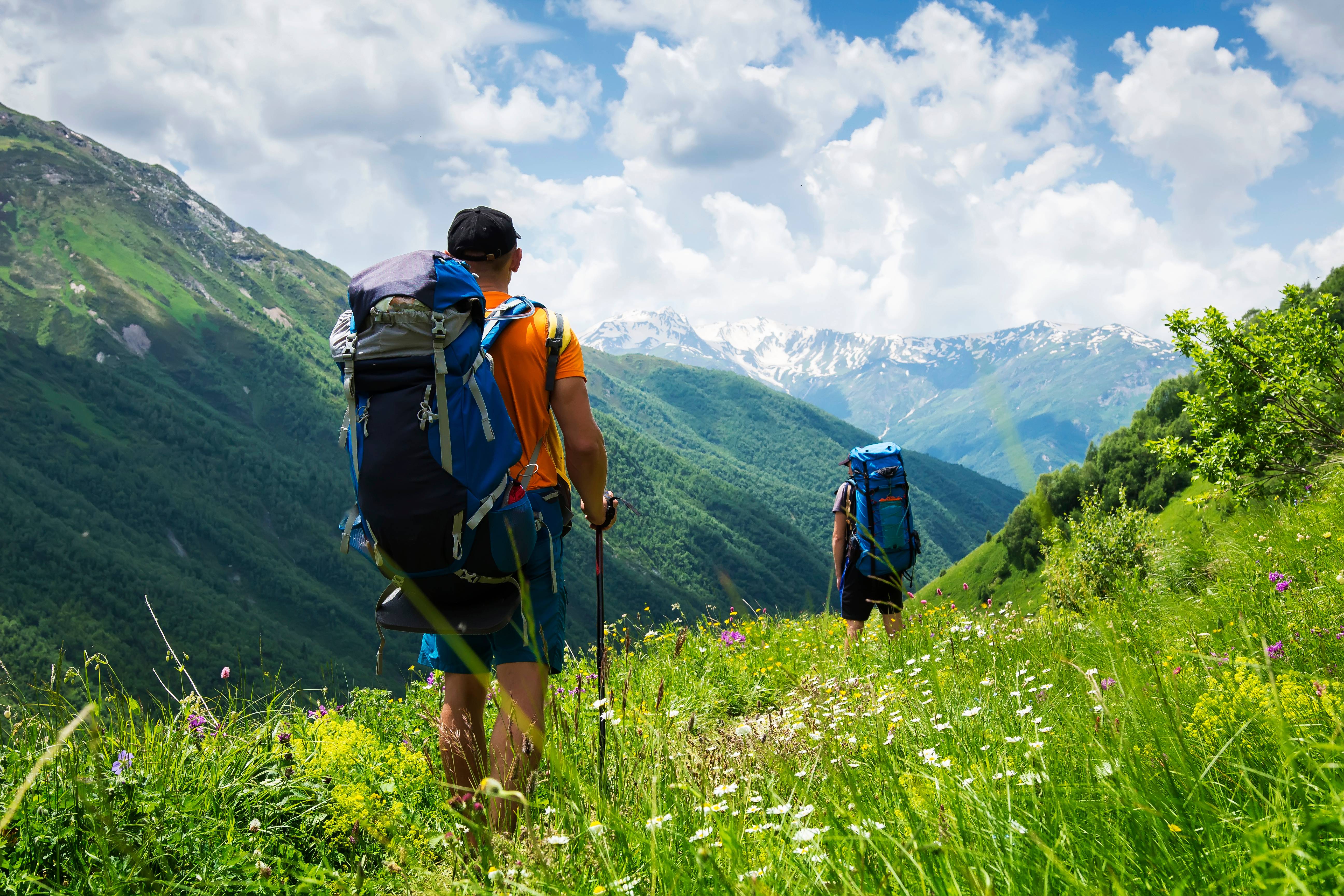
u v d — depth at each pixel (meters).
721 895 1.47
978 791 1.75
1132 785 1.56
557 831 1.83
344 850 2.42
